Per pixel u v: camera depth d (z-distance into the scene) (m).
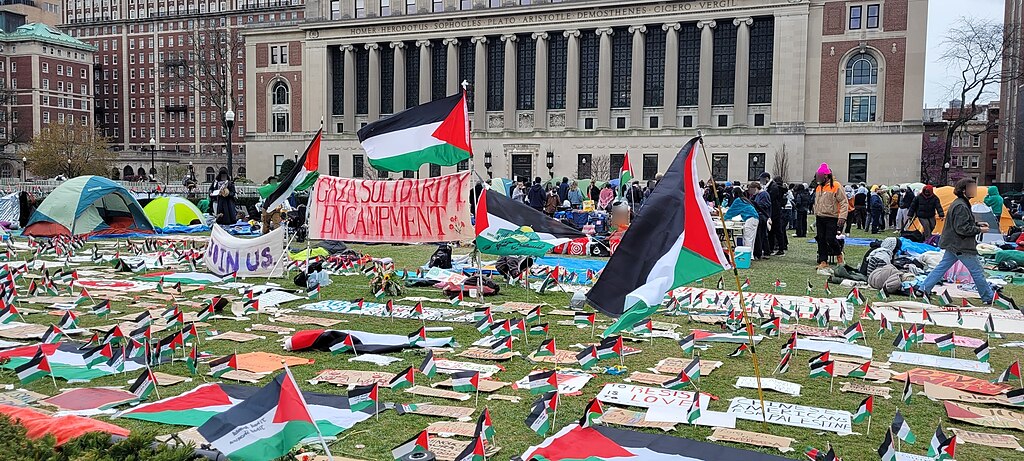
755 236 19.61
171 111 115.94
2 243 21.33
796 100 64.19
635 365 8.47
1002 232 24.19
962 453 5.92
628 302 6.54
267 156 80.69
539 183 29.23
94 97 120.25
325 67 77.88
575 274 15.18
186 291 13.35
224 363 7.71
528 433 6.17
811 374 7.68
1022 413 6.92
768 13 64.56
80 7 123.88
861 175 63.78
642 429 6.27
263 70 80.69
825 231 17.77
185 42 114.31
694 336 9.32
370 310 11.70
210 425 4.96
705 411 6.76
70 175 86.06
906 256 16.92
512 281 14.70
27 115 107.06
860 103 63.81
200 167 107.81
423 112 13.23
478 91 72.94
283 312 11.45
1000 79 58.94
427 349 9.05
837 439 6.14
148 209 28.16
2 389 7.18
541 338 9.84
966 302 12.94
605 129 69.56
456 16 72.69
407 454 5.22
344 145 77.38
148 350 8.02
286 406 4.88
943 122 109.31
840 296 13.76
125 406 6.64
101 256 17.27
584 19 69.38
